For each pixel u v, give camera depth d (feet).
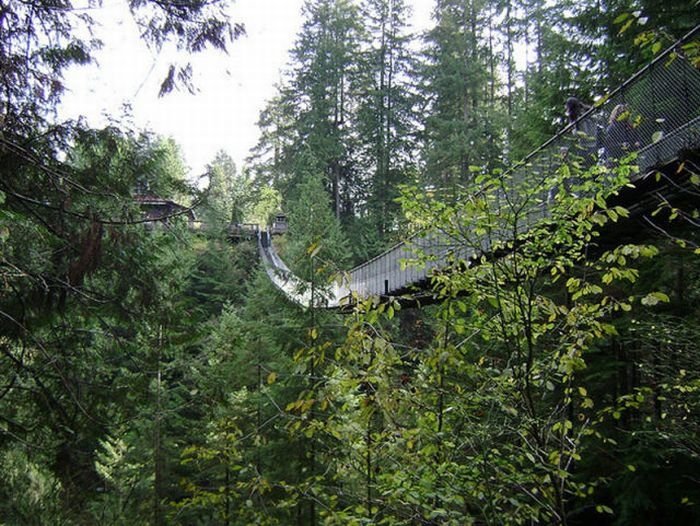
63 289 13.85
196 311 18.31
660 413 16.37
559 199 9.41
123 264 15.65
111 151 14.48
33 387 14.38
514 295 10.09
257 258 80.02
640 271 18.04
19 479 16.46
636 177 13.42
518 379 10.00
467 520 9.59
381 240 90.58
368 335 9.93
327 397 10.58
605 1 28.60
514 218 9.61
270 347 29.50
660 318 15.80
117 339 16.15
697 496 16.92
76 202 13.97
